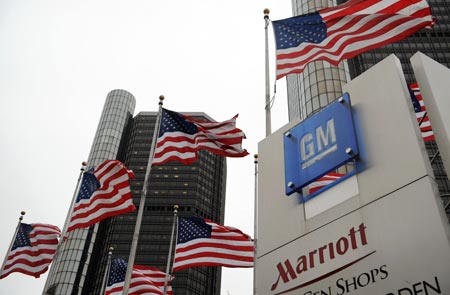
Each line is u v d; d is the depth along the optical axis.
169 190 132.12
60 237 25.58
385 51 94.25
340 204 9.39
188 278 113.62
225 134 20.14
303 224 10.02
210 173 141.75
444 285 6.85
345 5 15.20
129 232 121.94
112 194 20.89
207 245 22.67
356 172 9.36
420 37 97.75
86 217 20.97
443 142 8.20
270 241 10.61
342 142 9.96
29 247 25.30
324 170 10.10
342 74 73.88
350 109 10.20
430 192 7.77
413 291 7.21
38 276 24.59
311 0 84.31
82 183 22.53
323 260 9.06
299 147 11.22
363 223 8.65
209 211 132.25
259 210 11.45
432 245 7.29
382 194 8.57
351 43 14.16
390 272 7.69
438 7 105.19
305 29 15.29
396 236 7.91
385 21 14.09
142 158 141.12
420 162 8.23
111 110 156.12
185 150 19.84
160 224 123.06
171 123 20.62
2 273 24.25
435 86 8.84
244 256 22.53
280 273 9.86
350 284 8.25
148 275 27.89
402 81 9.42
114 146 145.62
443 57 93.44
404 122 8.91
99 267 116.12
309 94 73.00
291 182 10.84
